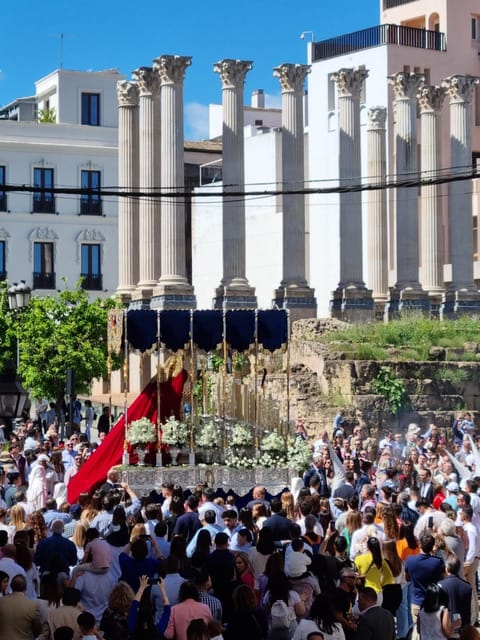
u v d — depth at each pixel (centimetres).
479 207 8931
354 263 7288
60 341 7031
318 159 9162
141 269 7294
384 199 7831
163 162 7100
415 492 3256
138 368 7219
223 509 2994
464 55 9106
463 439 5059
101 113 9962
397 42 8888
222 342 4125
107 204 9638
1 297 7219
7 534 2567
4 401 2581
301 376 6084
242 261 7150
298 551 2445
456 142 7500
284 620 2244
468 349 6397
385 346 6316
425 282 7550
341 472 4034
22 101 10556
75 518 3272
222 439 4097
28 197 9456
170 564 2294
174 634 2123
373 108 7794
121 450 4053
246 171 9394
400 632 2705
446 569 2495
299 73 7256
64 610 2116
